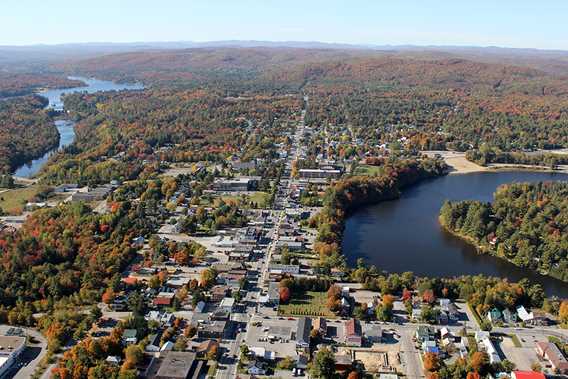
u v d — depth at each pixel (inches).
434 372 7190.0
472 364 7258.9
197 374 7140.8
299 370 7337.6
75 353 7416.3
